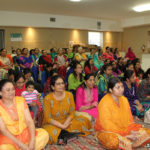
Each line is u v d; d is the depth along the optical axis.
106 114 2.17
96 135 2.31
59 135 2.48
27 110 2.07
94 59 6.77
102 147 2.34
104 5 6.96
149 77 3.38
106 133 2.14
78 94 3.05
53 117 2.57
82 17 9.39
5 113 1.94
